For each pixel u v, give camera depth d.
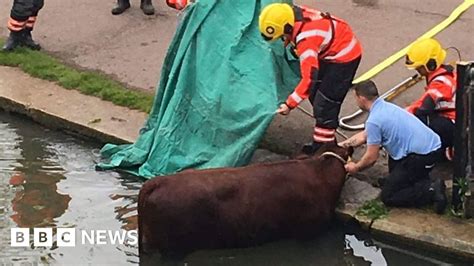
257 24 8.07
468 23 10.47
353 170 7.34
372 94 7.21
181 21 8.19
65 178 8.27
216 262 7.10
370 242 7.23
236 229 7.04
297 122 8.62
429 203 7.29
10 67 10.05
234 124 7.87
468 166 7.01
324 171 7.27
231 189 7.01
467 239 6.89
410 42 10.08
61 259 7.17
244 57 8.00
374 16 10.80
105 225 7.57
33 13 10.27
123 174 8.30
